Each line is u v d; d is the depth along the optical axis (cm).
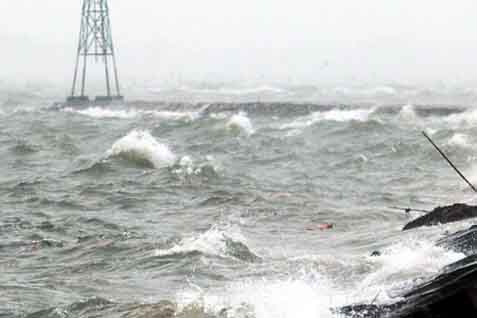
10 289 3581
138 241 4294
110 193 5700
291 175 6550
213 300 3341
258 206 5241
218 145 8206
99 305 3344
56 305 3384
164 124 9600
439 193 5706
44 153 7681
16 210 5244
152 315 3212
